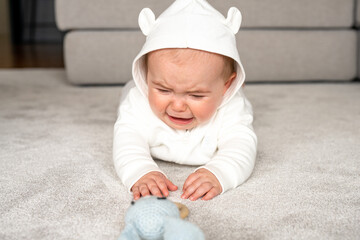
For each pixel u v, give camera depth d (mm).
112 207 742
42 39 4801
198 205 749
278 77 1985
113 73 1925
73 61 1907
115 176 885
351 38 1992
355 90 1849
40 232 661
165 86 815
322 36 1968
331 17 1948
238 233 656
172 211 638
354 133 1205
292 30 1959
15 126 1271
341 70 2012
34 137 1161
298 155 1021
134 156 849
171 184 807
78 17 1869
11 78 2141
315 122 1322
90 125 1286
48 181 854
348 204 759
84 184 841
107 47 1898
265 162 972
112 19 1874
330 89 1874
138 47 1898
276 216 712
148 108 937
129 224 618
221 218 703
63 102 1607
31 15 4723
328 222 693
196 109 830
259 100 1636
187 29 812
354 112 1451
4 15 5289
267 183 850
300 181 862
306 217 709
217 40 821
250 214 717
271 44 1937
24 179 865
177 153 930
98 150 1053
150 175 794
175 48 806
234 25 876
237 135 924
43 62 2938
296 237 647
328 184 848
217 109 940
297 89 1871
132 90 988
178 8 856
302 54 1970
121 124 953
